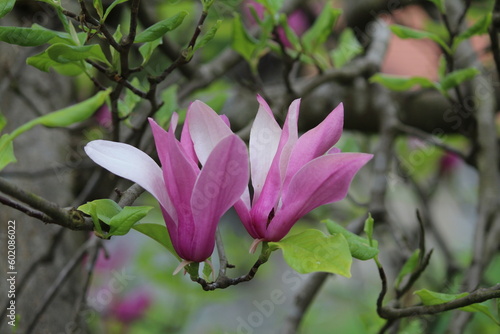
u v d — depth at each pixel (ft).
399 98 5.01
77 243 4.50
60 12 2.85
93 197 4.15
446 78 3.50
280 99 3.78
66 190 4.52
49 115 2.76
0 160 2.79
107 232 2.77
